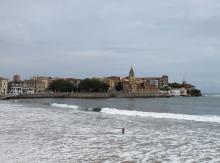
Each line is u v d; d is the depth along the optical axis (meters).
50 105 108.94
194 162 20.72
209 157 22.20
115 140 29.52
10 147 24.86
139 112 70.06
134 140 29.61
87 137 31.22
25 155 21.89
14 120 48.25
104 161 20.45
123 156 22.14
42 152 23.06
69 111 76.25
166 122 48.47
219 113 81.94
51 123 44.66
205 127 41.44
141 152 23.72
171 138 31.16
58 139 29.58
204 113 81.62
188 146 26.61
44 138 30.05
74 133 34.06
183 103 158.12
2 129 36.47
